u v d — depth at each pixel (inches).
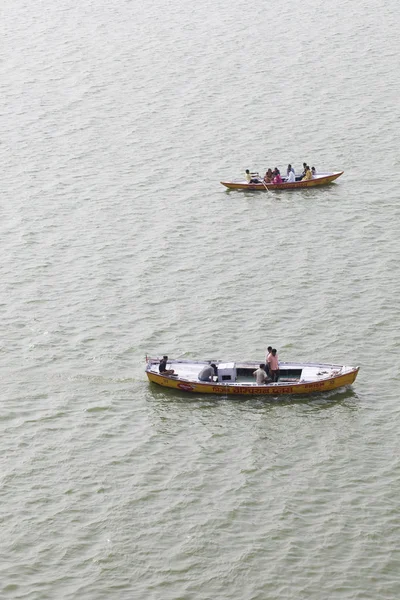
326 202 5319.9
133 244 4970.5
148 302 4453.7
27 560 3053.6
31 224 5226.4
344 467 3385.8
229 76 6948.8
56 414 3735.2
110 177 5718.5
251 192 5492.1
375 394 3764.8
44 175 5782.5
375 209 5206.7
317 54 7224.4
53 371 4003.4
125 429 3644.2
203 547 3078.2
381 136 6003.9
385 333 4119.1
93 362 4050.2
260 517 3186.5
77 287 4603.8
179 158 5900.6
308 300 4389.8
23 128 6402.6
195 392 3831.2
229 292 4493.1
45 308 4451.3
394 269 4596.5
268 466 3412.9
